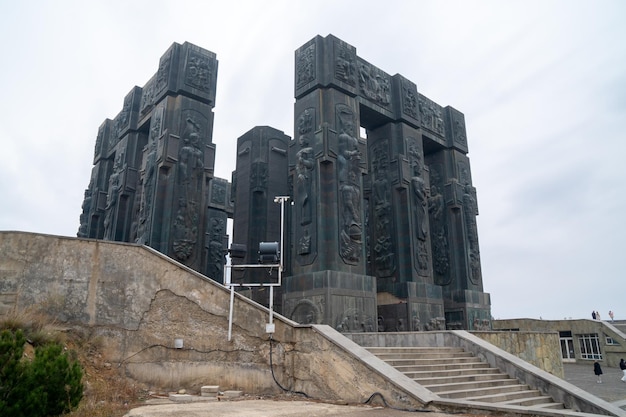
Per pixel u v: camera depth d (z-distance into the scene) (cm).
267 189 3475
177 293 1302
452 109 3794
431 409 957
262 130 3600
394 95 3309
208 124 3136
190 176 2933
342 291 2458
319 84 2777
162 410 916
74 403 816
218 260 4438
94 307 1257
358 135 2855
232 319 1284
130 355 1242
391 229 3081
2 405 701
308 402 1098
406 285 2897
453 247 3488
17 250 1234
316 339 1209
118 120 3809
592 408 1192
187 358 1259
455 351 1510
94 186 3962
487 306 3500
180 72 3100
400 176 3102
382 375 1043
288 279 2639
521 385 1336
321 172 2659
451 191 3575
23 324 1110
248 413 888
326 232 2577
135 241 3291
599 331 3784
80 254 1281
